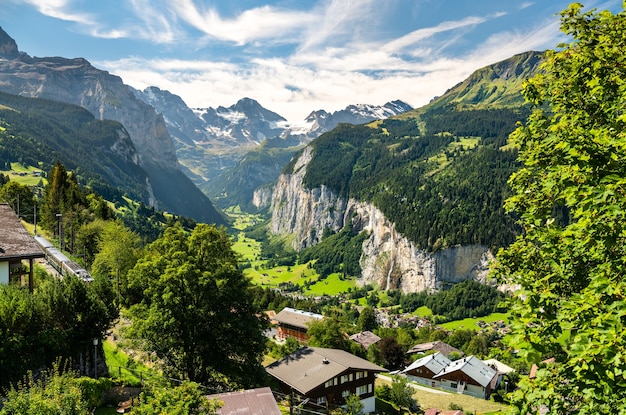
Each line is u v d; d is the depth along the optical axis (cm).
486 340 14125
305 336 12294
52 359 3231
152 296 4575
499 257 2012
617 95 1650
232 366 4669
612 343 976
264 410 3316
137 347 4491
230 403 3356
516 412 1241
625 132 1355
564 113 1922
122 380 3753
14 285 3578
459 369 8488
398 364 10581
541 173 1911
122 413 3183
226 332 4656
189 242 5003
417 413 6606
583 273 1529
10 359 2950
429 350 11688
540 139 1983
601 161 1321
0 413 2283
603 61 1681
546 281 1537
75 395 2423
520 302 1451
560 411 1218
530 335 1209
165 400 2386
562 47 1948
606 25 1839
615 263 1256
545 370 1266
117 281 6556
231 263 5031
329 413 5347
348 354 6738
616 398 1040
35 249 4000
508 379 8981
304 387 5456
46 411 2253
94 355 3581
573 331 1162
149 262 4691
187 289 4466
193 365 4591
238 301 4800
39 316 3269
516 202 2003
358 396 5844
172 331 4503
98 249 7956
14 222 4297
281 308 16900
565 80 1948
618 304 1042
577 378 1119
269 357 7725
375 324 15925
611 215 1166
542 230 1764
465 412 6738
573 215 1366
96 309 3588
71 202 9812
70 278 3597
